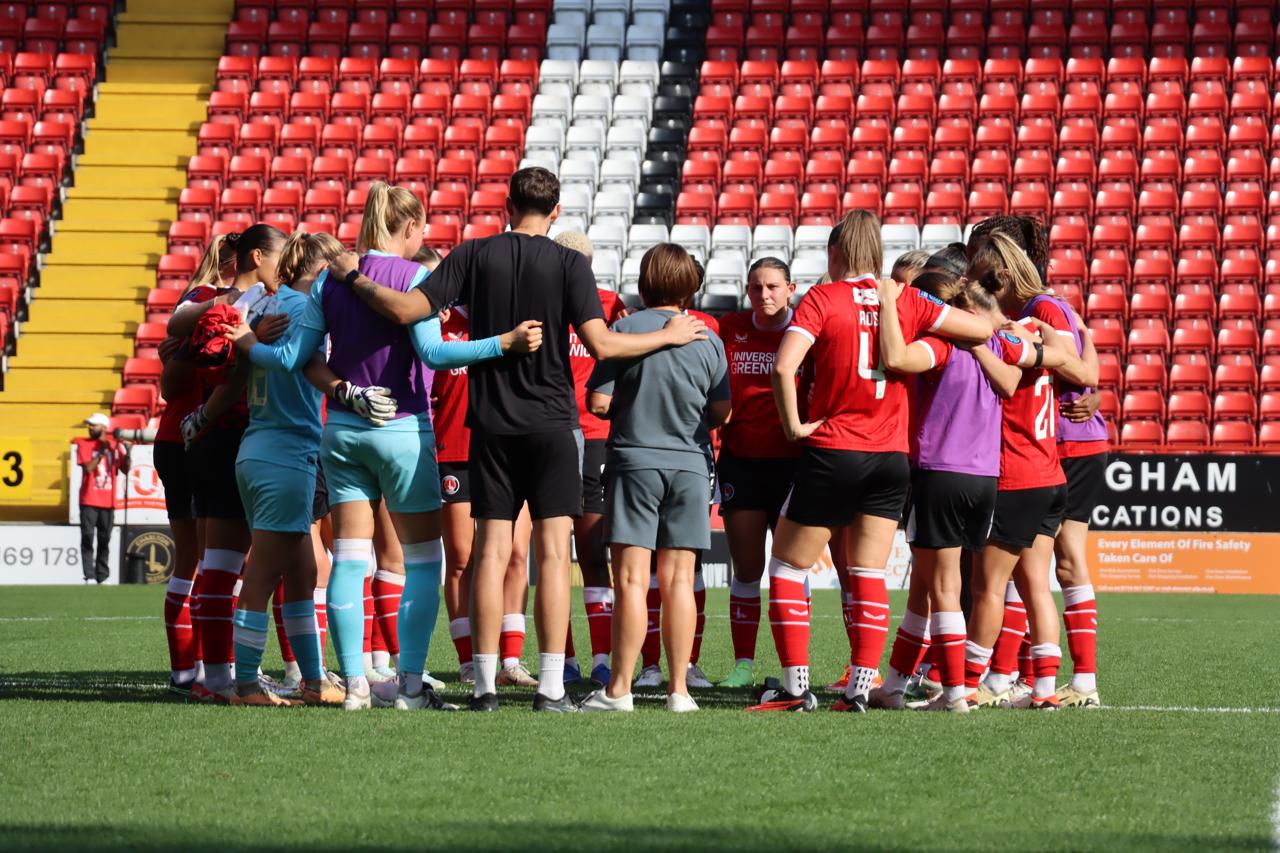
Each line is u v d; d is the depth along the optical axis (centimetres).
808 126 7612
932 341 1911
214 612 2009
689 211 7144
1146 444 5800
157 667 2580
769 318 2331
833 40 7975
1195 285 6650
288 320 1931
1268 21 7775
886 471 1916
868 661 1948
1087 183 7125
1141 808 1288
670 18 8356
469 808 1270
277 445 1955
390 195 1941
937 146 7381
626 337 1877
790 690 1989
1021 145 7325
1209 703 2105
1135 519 5119
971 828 1202
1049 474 1989
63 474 5647
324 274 1914
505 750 1556
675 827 1196
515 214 1950
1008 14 8025
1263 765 1500
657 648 2484
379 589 2317
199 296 2106
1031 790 1366
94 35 8044
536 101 7712
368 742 1603
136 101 7819
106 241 7125
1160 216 6944
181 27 8138
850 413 1920
